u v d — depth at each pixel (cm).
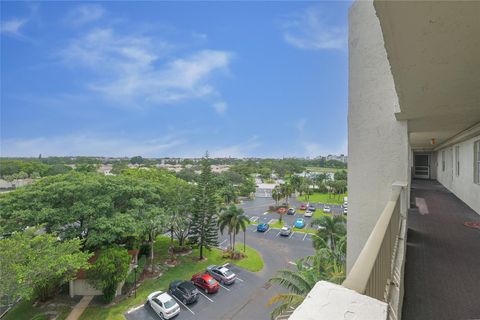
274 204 4828
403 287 310
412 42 206
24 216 1453
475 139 694
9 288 1018
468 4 158
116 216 1661
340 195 5588
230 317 1338
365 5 525
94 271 1405
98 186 1736
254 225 3303
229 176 6950
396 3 162
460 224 585
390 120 483
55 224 1527
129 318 1313
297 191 5600
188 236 2333
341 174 5969
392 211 273
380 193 497
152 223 1789
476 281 339
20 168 5584
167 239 2672
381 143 496
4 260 1023
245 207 4625
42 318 1294
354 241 553
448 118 482
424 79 282
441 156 1323
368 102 525
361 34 538
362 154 537
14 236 1195
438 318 270
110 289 1426
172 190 2247
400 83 296
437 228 557
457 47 211
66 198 1652
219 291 1612
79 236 1567
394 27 187
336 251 1042
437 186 1230
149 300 1412
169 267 1966
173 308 1323
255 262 2086
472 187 725
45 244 1240
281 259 2156
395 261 281
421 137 888
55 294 1499
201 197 2256
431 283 337
